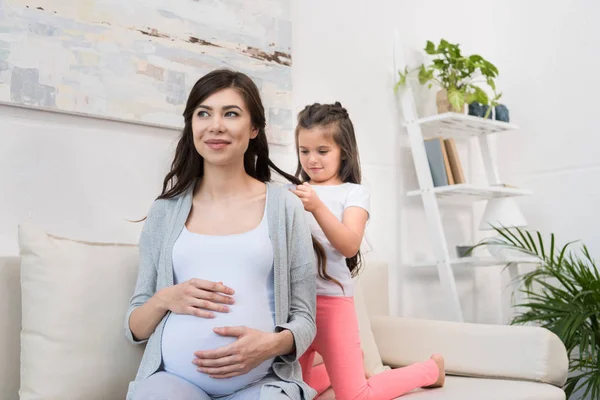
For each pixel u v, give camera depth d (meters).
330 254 1.81
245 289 1.43
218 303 1.40
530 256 2.96
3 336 1.58
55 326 1.51
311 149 1.93
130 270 1.66
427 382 1.90
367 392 1.76
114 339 1.56
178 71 2.14
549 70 3.20
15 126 1.80
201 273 1.44
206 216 1.52
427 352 2.17
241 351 1.33
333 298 1.80
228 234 1.48
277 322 1.45
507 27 3.39
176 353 1.38
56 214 1.87
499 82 3.41
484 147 3.18
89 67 1.93
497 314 3.32
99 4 1.96
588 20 3.06
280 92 2.44
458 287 3.15
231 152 1.49
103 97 1.95
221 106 1.49
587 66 3.05
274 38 2.44
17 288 1.63
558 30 3.18
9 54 1.77
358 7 2.83
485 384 1.95
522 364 1.96
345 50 2.76
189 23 2.18
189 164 1.57
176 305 1.40
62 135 1.89
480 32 3.45
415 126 2.84
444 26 3.24
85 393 1.51
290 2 2.55
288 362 1.43
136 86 2.03
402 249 2.90
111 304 1.59
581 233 3.02
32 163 1.83
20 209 1.80
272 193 1.55
